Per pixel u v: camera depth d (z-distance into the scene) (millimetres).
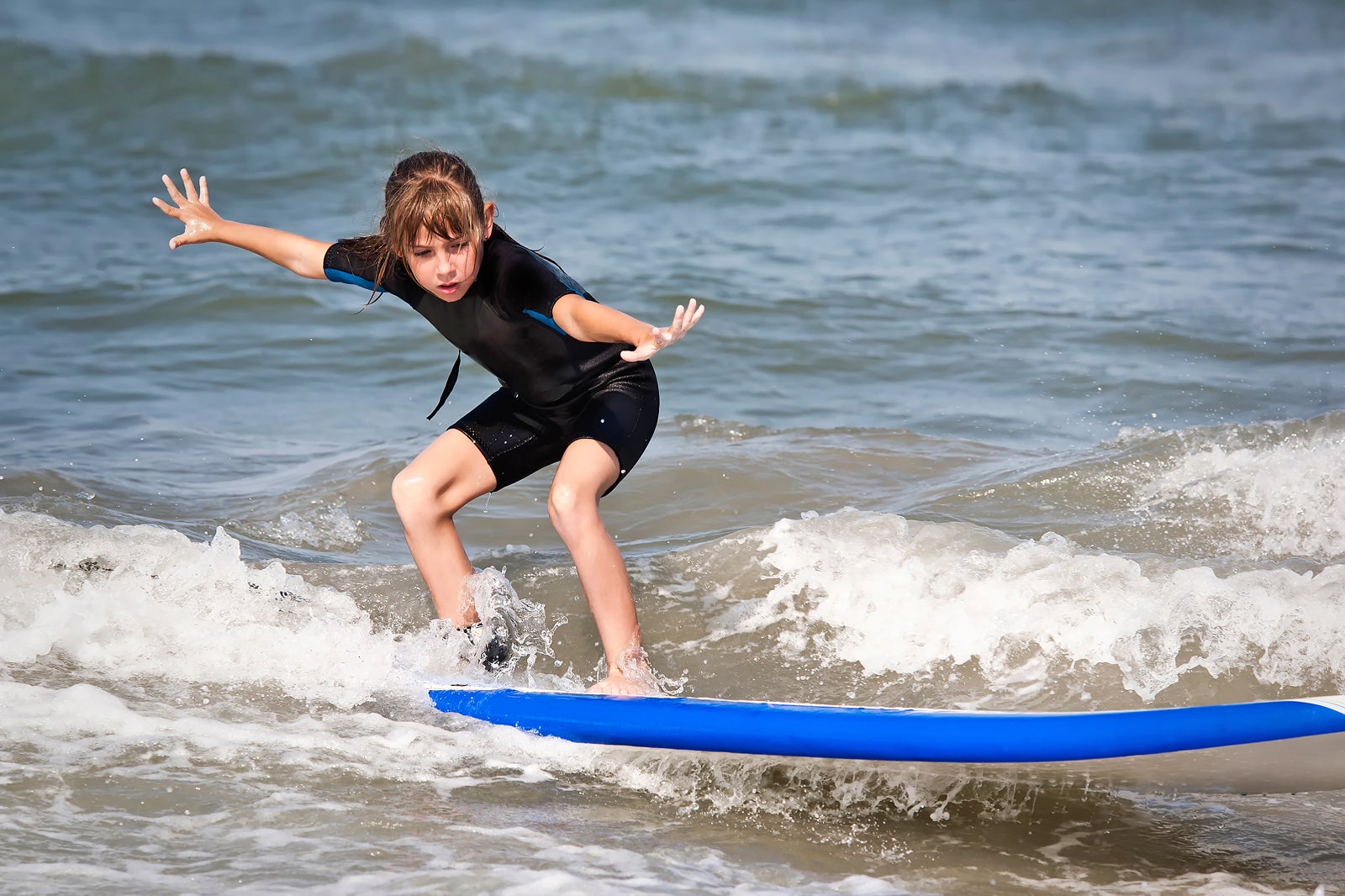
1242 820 11547
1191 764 10906
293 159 43125
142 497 18578
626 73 55031
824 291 29891
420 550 13398
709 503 18219
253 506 18422
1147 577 14242
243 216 37281
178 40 60250
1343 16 80562
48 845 9969
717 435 21141
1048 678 13000
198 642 13836
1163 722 10586
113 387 24219
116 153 43188
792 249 33906
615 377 13391
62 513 17469
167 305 28938
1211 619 13172
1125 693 12734
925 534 15227
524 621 14594
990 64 65938
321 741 12094
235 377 25141
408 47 55625
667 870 10195
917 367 25219
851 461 19734
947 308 28766
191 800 10844
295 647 13789
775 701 12789
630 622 12734
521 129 47344
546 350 13016
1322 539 15938
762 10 77812
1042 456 19484
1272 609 13117
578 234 35125
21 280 30344
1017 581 13859
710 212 37906
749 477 18969
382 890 9547
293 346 26922
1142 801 11844
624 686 12562
